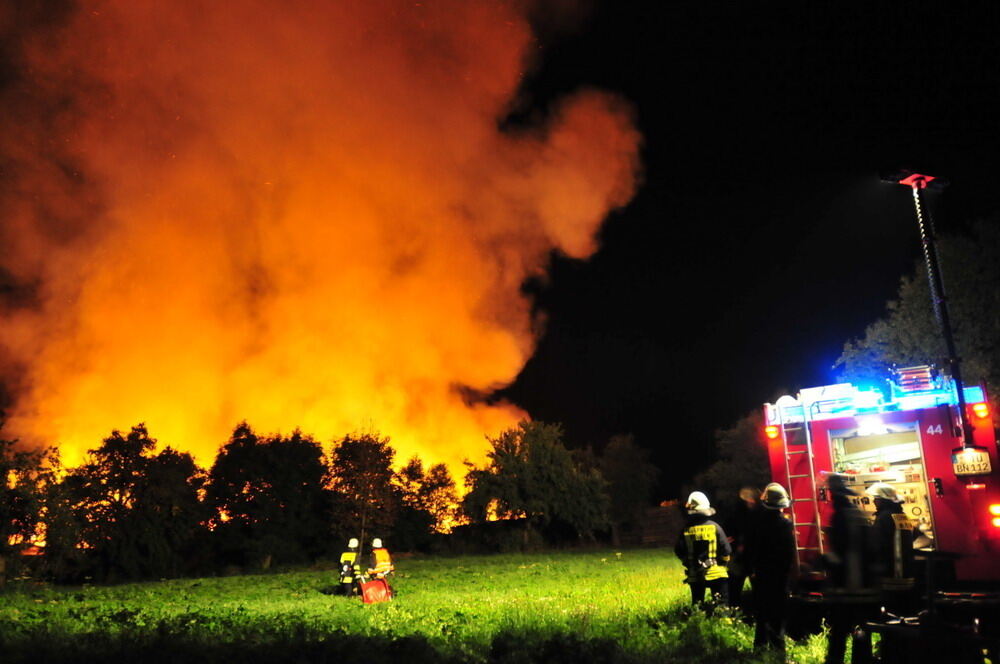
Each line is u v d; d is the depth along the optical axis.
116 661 8.59
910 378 10.90
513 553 48.19
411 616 13.20
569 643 8.62
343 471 44.91
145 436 42.25
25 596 22.70
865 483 10.69
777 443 11.47
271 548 43.62
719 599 10.77
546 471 50.66
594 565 30.33
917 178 13.85
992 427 10.05
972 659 6.55
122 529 40.31
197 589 24.92
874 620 8.30
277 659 8.59
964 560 9.81
